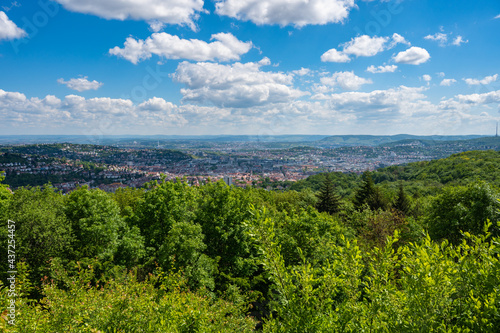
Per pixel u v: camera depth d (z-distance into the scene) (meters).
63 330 6.14
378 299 3.91
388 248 4.27
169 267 15.33
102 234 16.11
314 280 4.21
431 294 3.43
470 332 3.31
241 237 21.11
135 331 6.76
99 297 7.68
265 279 18.30
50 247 13.99
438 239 18.30
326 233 20.16
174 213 20.86
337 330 3.96
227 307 9.95
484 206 16.69
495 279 3.38
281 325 4.46
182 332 7.04
